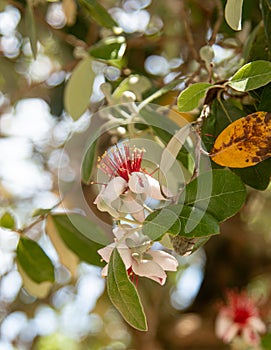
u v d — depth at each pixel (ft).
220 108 2.41
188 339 4.18
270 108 2.32
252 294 4.58
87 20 3.33
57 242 2.89
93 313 4.67
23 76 3.67
